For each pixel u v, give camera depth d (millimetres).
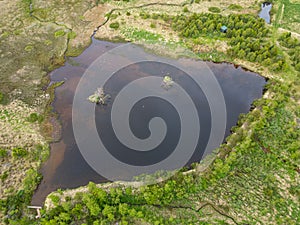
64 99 31703
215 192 23781
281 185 24266
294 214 22500
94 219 21844
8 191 23719
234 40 37656
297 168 25422
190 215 22406
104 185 24047
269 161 25766
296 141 26875
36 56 36719
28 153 26500
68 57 36938
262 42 38062
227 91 33375
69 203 22312
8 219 22062
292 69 34938
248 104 31922
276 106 30203
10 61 35750
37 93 32250
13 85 32875
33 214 22578
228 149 26266
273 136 27594
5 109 30234
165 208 22750
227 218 22312
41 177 25000
